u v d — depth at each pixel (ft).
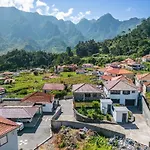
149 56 547.90
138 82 305.12
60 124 175.22
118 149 144.05
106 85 246.06
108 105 209.77
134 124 190.08
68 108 228.22
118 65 482.28
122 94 230.68
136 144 151.84
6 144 119.03
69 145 145.07
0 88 321.11
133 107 229.86
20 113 183.32
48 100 220.43
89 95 232.32
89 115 197.67
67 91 288.71
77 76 399.85
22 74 527.81
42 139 156.46
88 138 155.74
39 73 511.40
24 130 171.53
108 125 187.11
